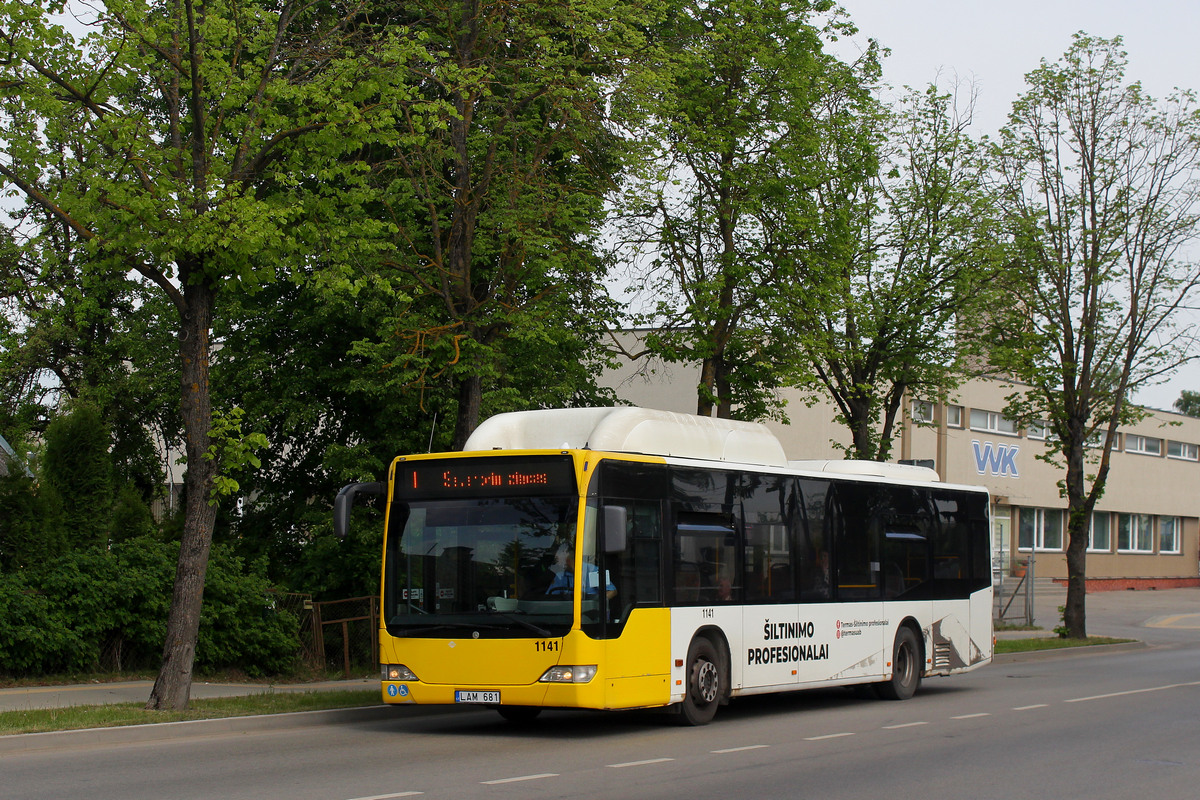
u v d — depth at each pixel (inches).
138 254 585.0
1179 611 1950.1
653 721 599.5
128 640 739.4
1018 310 1249.4
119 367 1176.8
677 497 567.2
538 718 612.4
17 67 567.2
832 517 679.7
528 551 521.0
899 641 729.6
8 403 1171.9
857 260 1063.0
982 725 584.1
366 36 713.0
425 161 798.5
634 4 781.3
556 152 884.6
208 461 588.7
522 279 807.1
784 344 970.7
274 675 802.2
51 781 391.2
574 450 524.4
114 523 834.2
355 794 364.8
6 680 674.8
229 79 614.2
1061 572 2412.6
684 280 976.3
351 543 957.2
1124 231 1222.3
